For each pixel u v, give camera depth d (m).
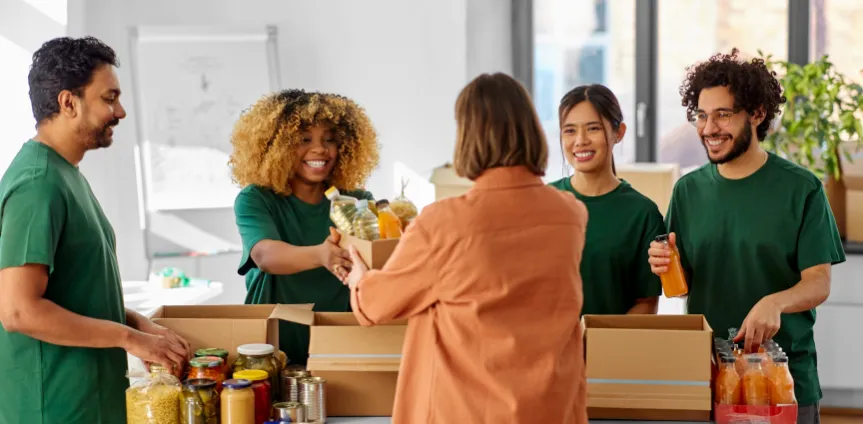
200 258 5.14
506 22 5.32
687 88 2.66
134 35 4.83
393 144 5.14
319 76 5.11
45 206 2.11
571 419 2.01
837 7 5.10
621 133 2.73
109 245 2.33
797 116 4.68
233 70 4.96
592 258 2.69
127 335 2.19
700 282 2.68
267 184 2.70
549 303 1.97
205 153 4.96
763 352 2.36
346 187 2.83
